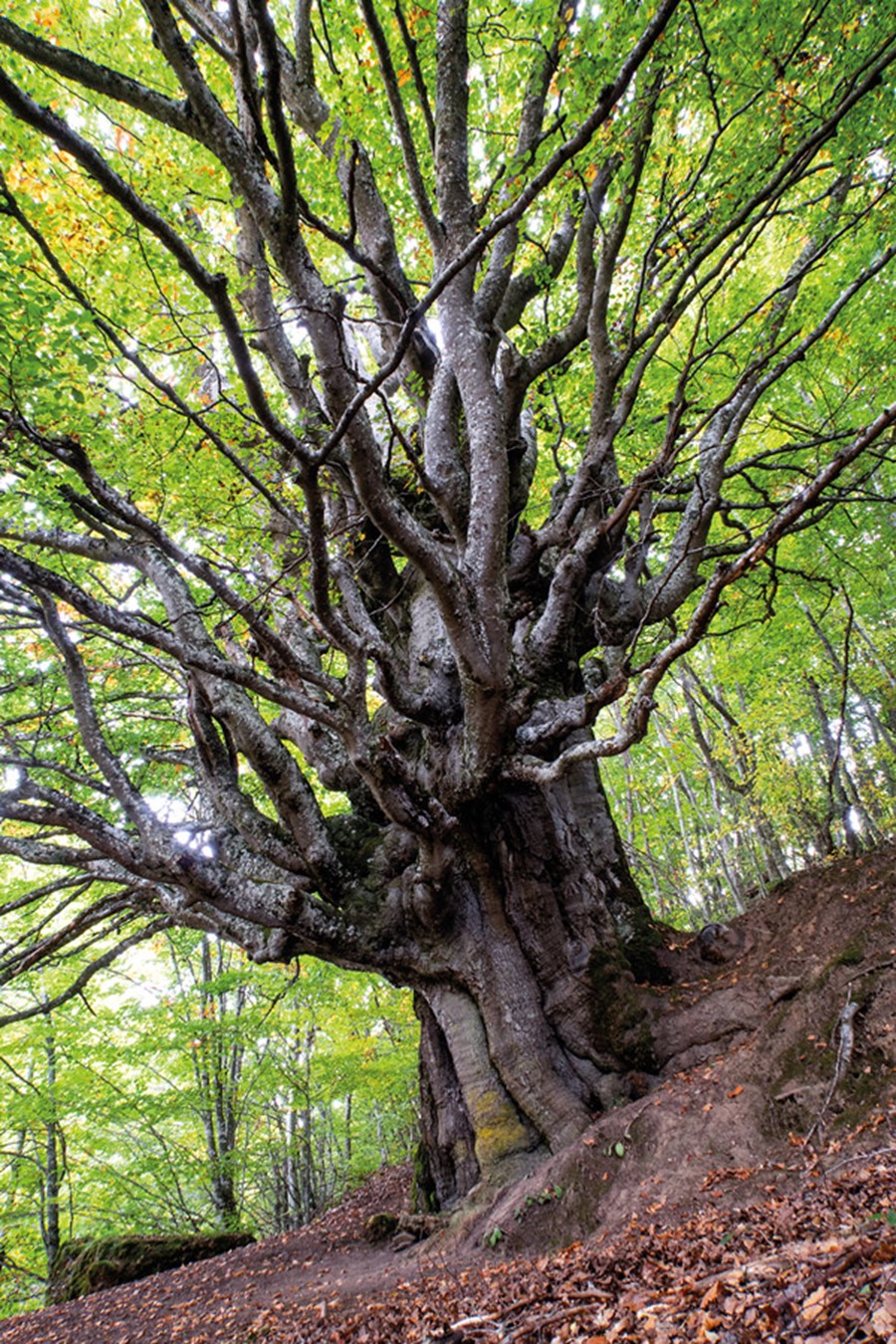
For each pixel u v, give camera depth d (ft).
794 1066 18.33
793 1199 13.46
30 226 13.66
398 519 17.53
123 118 26.13
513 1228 19.52
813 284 35.24
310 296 15.88
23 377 15.66
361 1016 49.52
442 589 18.92
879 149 22.07
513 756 22.49
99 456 23.56
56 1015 46.80
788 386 38.32
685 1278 10.75
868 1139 15.16
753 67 20.49
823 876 25.22
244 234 23.09
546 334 27.86
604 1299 11.48
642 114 19.69
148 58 26.20
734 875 60.64
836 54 20.93
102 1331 24.64
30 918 45.91
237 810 26.81
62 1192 61.41
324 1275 24.35
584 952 25.58
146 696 31.73
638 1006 24.12
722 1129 18.19
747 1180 15.96
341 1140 77.71
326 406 19.27
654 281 28.81
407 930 26.03
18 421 15.83
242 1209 59.11
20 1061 51.08
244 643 30.99
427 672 26.68
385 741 21.95
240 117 16.24
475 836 25.54
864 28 20.84
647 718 16.19
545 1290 13.23
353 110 21.02
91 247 24.13
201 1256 35.88
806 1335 7.12
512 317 29.96
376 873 27.12
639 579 27.43
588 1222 18.17
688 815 71.56
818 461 29.30
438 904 24.86
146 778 35.12
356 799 29.14
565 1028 24.47
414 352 28.07
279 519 28.07
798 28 20.51
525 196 12.82
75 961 48.39
